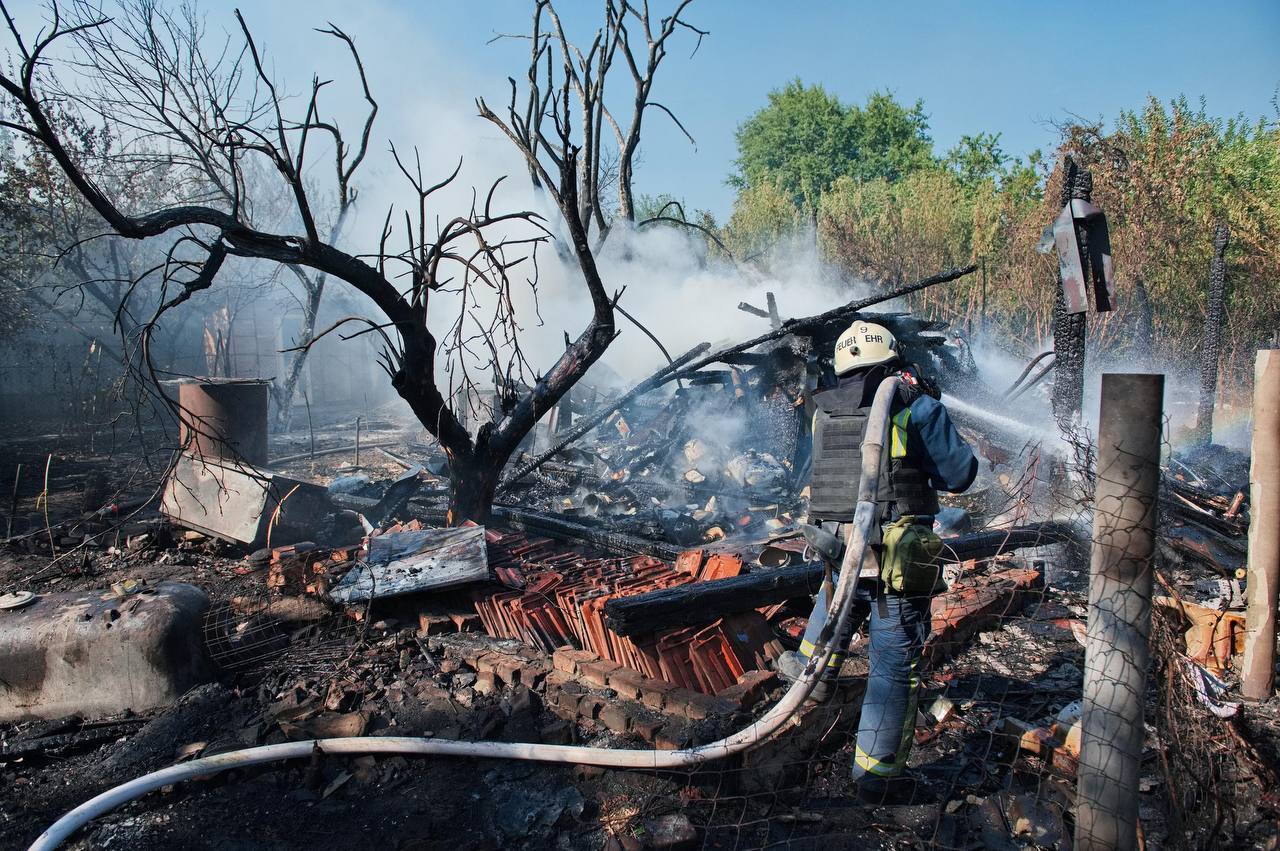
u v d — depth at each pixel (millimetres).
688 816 2850
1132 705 2027
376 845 2781
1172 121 13594
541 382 5969
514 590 4461
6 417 15781
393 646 4219
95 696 3740
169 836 2854
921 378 2988
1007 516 5879
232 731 3510
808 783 3057
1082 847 2119
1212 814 2602
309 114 5078
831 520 3035
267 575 5453
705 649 3627
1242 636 3826
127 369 5262
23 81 3973
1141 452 1988
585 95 10859
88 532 6809
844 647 3090
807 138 40438
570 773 3123
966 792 2959
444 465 8961
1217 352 9117
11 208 12969
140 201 15266
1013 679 3844
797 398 8273
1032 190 16547
